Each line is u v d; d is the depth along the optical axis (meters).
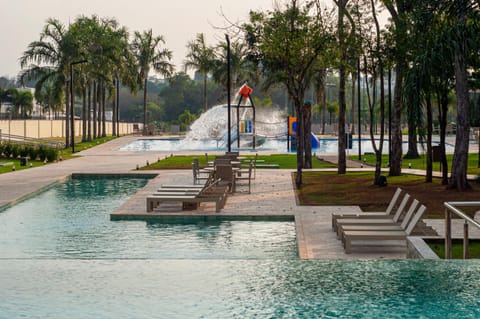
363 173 29.66
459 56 20.42
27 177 28.75
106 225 16.69
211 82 144.25
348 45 23.50
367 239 12.11
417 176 27.09
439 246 11.68
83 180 29.42
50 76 55.72
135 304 8.18
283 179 27.50
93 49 63.75
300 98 24.42
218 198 17.75
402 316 7.52
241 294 8.56
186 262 10.60
